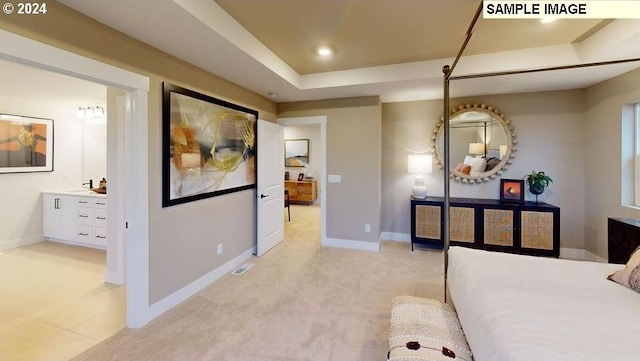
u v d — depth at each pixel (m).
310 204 8.27
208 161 2.90
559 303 1.29
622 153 3.03
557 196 3.76
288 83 3.34
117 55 1.98
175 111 2.48
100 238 3.92
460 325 1.54
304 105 4.34
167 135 2.39
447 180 2.22
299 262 3.61
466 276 1.65
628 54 2.48
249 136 3.64
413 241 4.01
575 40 2.64
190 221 2.71
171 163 2.45
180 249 2.59
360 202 4.13
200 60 2.59
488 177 4.00
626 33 2.19
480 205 3.67
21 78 3.15
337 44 2.72
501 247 3.60
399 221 4.56
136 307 2.16
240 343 1.99
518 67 2.84
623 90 2.98
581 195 3.66
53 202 4.24
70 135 4.71
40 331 2.12
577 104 3.64
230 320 2.28
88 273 3.18
